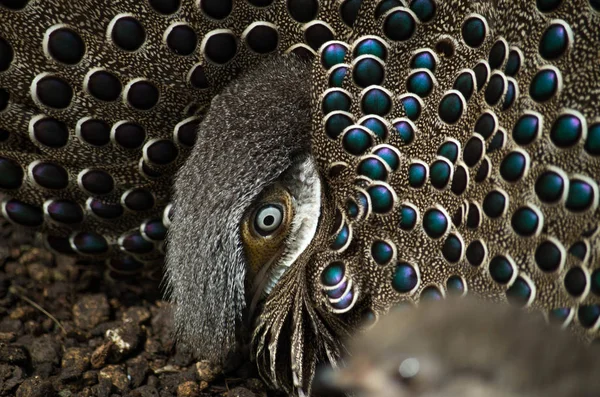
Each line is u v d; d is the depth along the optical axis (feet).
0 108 5.22
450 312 4.83
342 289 5.10
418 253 5.10
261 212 5.18
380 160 5.11
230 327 5.20
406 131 5.12
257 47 5.20
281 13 5.18
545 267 5.07
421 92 5.12
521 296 5.08
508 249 5.08
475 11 5.11
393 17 5.14
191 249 5.18
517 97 5.09
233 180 5.16
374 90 5.12
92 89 5.20
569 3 5.08
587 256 5.06
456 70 5.12
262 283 5.20
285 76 5.19
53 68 5.19
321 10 5.17
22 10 5.16
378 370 4.82
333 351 5.13
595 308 5.06
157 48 5.18
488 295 5.08
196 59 5.19
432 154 5.11
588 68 5.07
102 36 5.17
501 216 5.08
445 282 5.09
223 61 5.20
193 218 5.18
